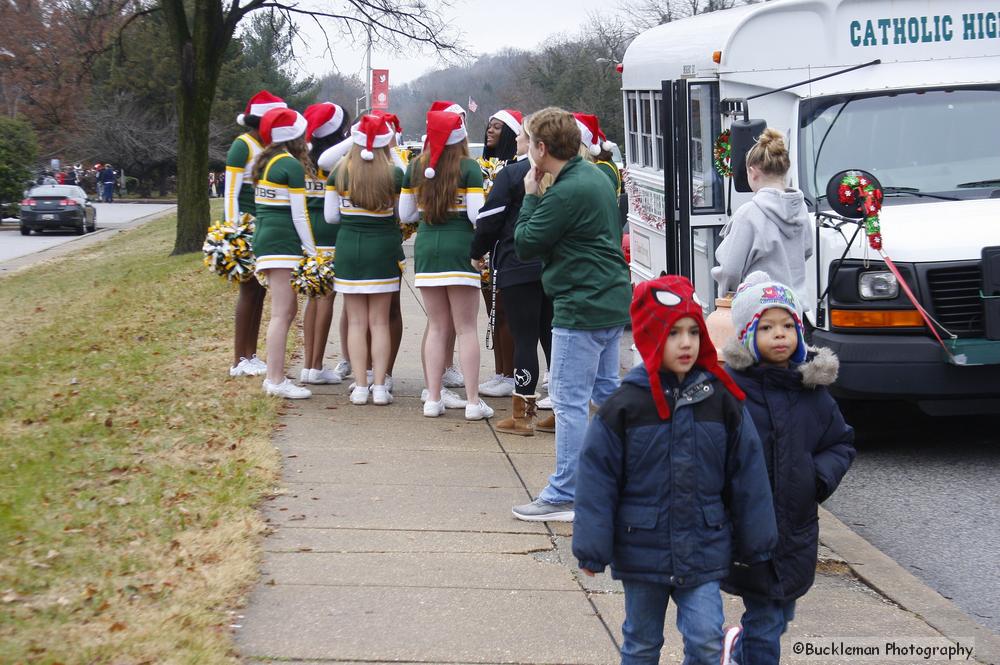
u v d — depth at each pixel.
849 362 7.54
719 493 3.63
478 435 7.81
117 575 4.86
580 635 4.60
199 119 24.94
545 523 6.00
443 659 4.34
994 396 7.54
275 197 8.42
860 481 7.40
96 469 6.53
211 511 5.80
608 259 5.84
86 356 11.04
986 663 4.48
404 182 7.97
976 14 8.89
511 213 7.44
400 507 6.18
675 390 3.62
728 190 9.41
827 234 7.82
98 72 62.94
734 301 3.95
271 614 4.69
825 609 5.02
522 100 69.81
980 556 5.95
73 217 39.66
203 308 14.65
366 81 28.33
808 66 8.86
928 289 7.46
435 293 8.10
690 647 3.58
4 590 4.61
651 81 12.19
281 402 8.54
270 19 26.72
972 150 8.39
